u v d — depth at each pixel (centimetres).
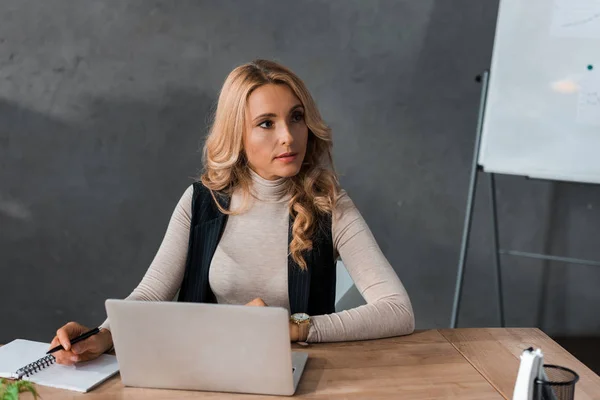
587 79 253
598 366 289
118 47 277
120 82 279
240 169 181
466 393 132
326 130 175
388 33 280
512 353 153
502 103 262
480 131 269
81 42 276
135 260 292
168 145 284
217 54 279
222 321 125
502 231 295
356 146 288
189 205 185
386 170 289
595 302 298
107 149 284
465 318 302
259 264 179
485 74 266
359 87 283
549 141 258
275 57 280
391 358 149
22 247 290
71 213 288
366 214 293
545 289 298
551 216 292
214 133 177
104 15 274
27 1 272
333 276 183
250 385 130
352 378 138
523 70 259
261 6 276
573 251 294
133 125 282
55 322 296
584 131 254
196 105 282
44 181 286
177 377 131
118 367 142
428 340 160
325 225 180
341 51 280
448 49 281
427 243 296
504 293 299
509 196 292
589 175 255
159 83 280
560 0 253
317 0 277
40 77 278
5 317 295
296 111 169
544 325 301
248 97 167
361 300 194
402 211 293
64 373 138
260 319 123
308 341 155
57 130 282
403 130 287
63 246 291
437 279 298
